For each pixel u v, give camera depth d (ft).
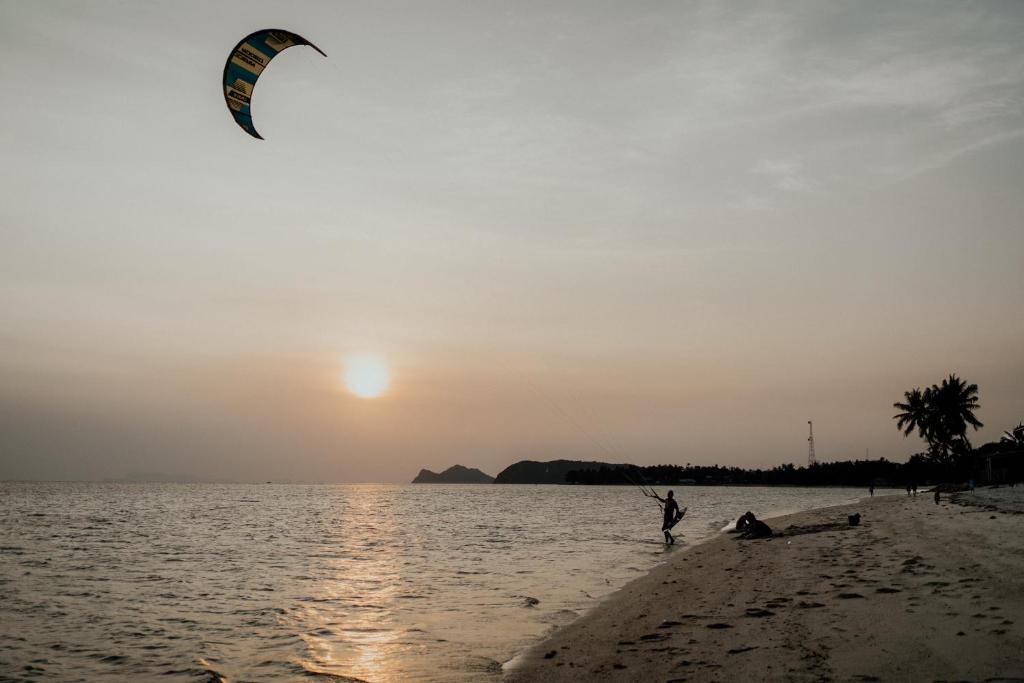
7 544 146.00
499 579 87.81
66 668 48.16
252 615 66.13
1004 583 52.44
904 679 33.12
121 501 420.77
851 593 54.49
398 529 195.00
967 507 140.67
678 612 55.57
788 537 112.57
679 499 462.19
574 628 54.49
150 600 75.46
